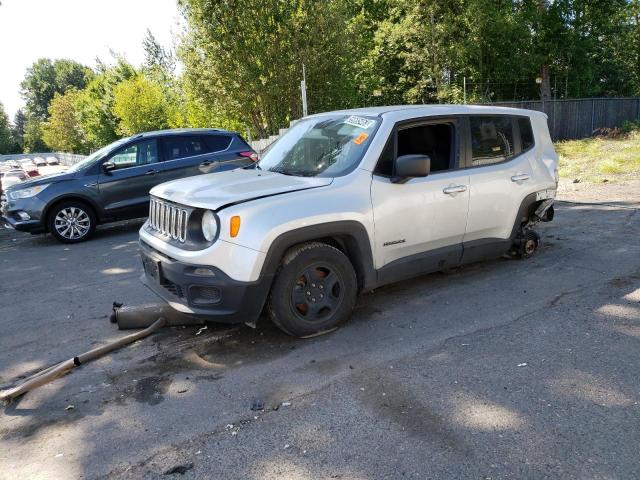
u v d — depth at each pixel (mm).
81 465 2750
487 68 33500
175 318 4516
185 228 3971
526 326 4250
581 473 2500
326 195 4086
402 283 5430
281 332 4312
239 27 21641
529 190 5500
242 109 23141
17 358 4191
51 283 6383
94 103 53281
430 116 4812
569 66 35375
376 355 3840
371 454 2707
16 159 82750
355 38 24281
